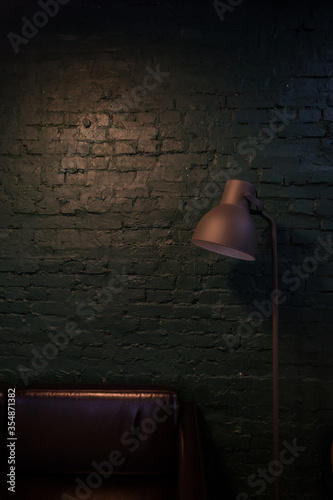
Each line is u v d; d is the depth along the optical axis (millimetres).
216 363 1759
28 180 1803
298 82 1738
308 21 1738
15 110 1808
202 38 1767
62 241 1797
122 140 1788
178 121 1771
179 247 1771
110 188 1788
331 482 1706
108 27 1797
